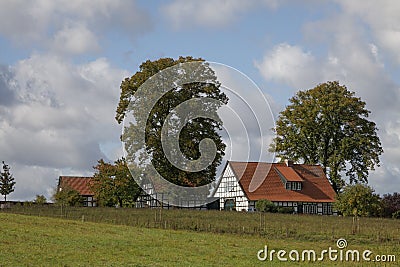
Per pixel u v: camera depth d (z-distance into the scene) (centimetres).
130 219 4500
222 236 3675
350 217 5497
